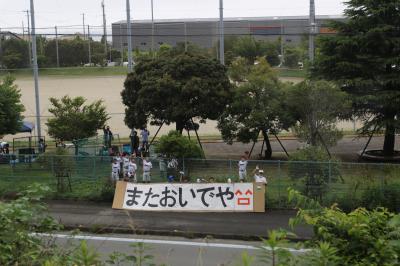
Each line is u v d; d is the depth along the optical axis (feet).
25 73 273.33
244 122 90.07
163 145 72.38
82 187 72.95
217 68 93.25
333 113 82.43
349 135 128.57
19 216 18.99
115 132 133.69
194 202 64.95
